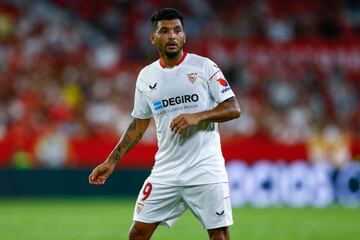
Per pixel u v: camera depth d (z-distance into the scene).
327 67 95.12
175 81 23.22
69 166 70.62
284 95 88.81
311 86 91.56
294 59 94.38
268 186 70.69
